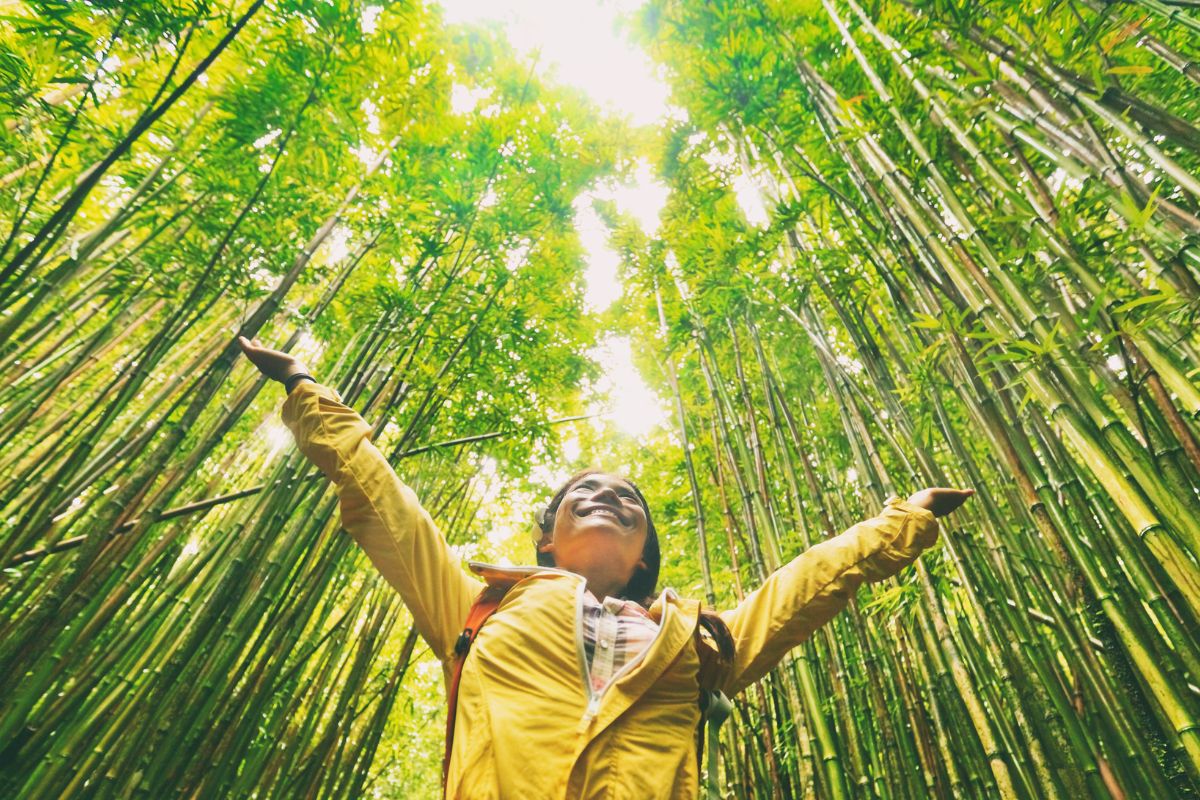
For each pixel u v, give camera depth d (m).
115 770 2.20
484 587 1.21
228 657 2.43
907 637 2.99
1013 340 1.62
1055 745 1.67
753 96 3.22
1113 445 1.33
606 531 1.37
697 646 1.10
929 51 2.16
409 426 3.53
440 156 3.73
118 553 2.25
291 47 2.79
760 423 4.27
